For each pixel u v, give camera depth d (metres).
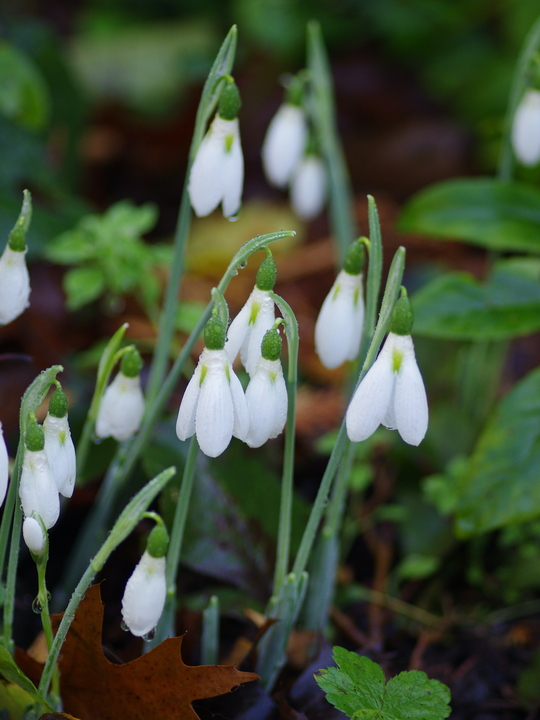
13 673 0.50
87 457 0.61
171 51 1.36
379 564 0.65
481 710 0.59
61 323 0.84
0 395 0.68
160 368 0.57
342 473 0.55
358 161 1.29
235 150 0.52
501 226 0.65
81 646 0.52
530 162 0.65
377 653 0.56
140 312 0.88
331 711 0.53
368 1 1.36
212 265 1.04
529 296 0.63
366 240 0.52
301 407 0.78
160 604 0.49
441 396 0.75
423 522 0.66
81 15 1.47
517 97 0.65
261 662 0.54
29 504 0.48
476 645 0.62
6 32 1.03
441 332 0.61
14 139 0.85
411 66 1.38
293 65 1.39
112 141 1.30
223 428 0.48
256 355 0.50
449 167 1.25
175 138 1.32
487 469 0.59
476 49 1.34
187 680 0.51
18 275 0.51
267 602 0.57
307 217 0.74
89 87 1.32
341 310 0.52
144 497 0.49
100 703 0.53
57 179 0.91
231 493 0.58
